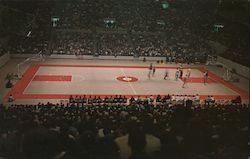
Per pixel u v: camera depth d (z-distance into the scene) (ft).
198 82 134.62
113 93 114.93
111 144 27.07
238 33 136.77
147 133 30.42
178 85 129.39
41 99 104.17
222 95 116.67
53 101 102.42
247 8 119.03
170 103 96.07
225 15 134.00
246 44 138.31
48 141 23.58
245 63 140.05
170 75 144.87
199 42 159.33
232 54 145.18
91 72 145.28
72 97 102.32
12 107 71.36
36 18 161.79
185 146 28.91
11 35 159.74
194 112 50.93
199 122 34.17
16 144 30.07
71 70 147.33
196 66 161.38
